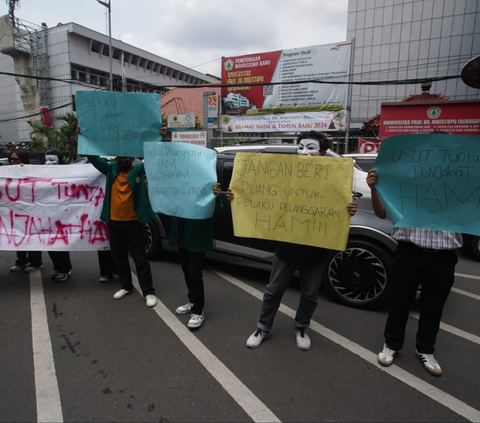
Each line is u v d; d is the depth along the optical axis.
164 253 5.40
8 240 3.88
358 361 2.56
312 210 2.50
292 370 2.44
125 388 2.22
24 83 37.81
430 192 2.27
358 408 2.07
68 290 3.86
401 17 25.81
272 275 2.69
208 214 2.78
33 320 3.15
